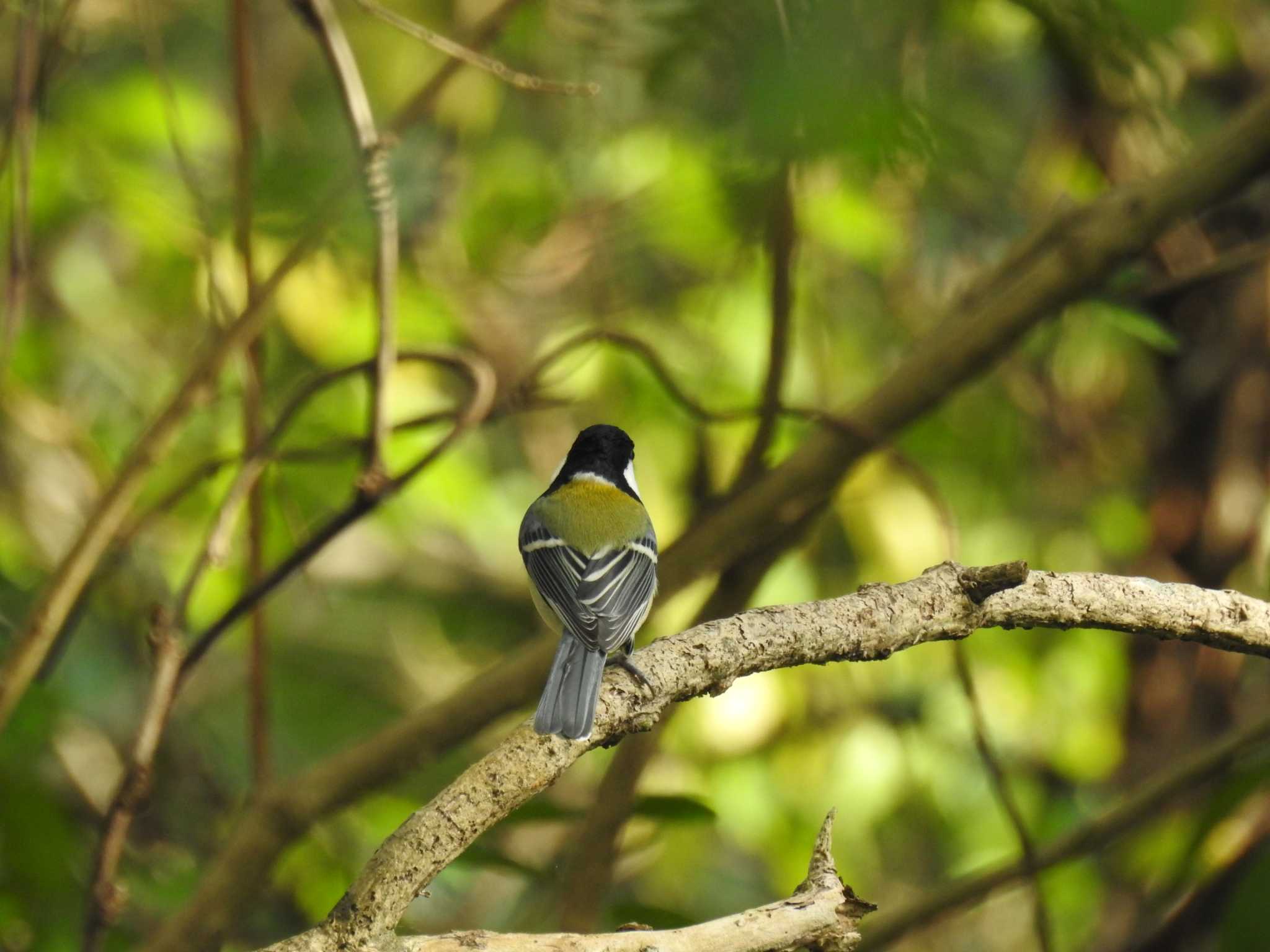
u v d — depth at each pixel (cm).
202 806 1152
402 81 1207
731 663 514
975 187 734
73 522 1168
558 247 1238
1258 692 1222
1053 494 1284
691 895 1345
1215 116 1086
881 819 1259
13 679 699
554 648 735
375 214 717
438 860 433
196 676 1250
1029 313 754
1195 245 974
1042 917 760
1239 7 1091
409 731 723
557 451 1366
